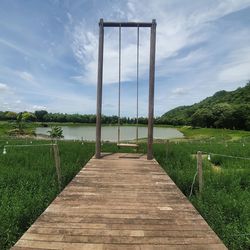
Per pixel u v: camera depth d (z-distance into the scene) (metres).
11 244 4.46
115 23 10.11
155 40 10.15
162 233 3.94
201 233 3.96
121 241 3.69
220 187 7.96
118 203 5.20
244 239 4.72
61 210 4.78
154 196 5.66
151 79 10.14
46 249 3.46
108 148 16.88
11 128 53.66
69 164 10.03
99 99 10.20
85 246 3.54
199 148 18.73
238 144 22.92
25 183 7.40
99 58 10.18
